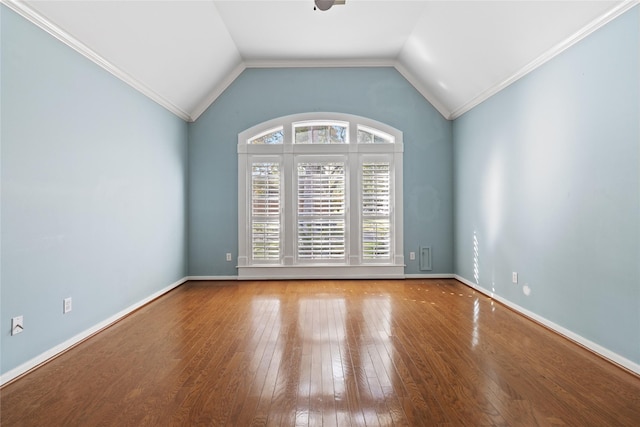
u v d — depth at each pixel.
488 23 3.84
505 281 4.48
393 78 6.13
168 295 5.05
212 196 6.08
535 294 3.86
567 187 3.35
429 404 2.21
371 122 6.09
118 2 3.22
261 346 3.15
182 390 2.39
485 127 4.99
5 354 2.53
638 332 2.60
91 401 2.26
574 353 2.99
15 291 2.62
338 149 6.10
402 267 6.11
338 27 4.96
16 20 2.64
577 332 3.23
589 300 3.08
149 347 3.15
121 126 4.04
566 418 2.05
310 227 6.08
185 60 4.72
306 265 6.07
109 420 2.05
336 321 3.84
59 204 3.06
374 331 3.53
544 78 3.69
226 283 5.83
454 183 6.10
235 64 5.91
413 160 6.15
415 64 5.68
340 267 6.07
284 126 6.09
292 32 5.09
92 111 3.52
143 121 4.55
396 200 6.11
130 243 4.23
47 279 2.92
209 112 6.07
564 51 3.39
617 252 2.79
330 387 2.42
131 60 3.94
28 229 2.74
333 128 6.20
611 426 1.97
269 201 6.08
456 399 2.27
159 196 5.00
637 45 2.60
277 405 2.20
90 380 2.54
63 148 3.11
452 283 5.78
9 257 2.57
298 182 6.08
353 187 6.10
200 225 6.08
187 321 3.88
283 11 4.54
